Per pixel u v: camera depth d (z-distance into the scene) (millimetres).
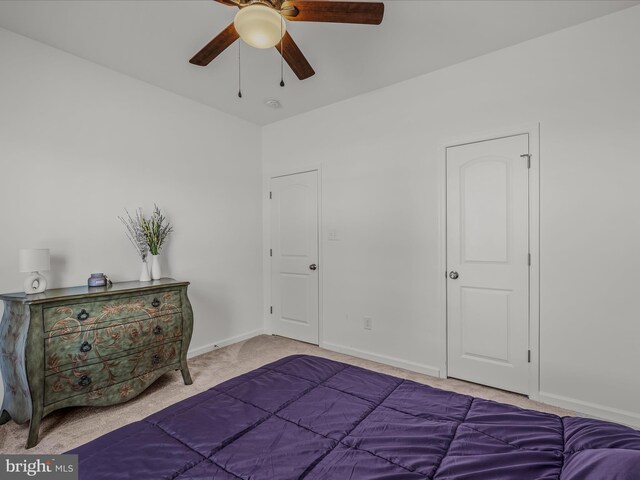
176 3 2004
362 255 3281
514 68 2471
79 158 2594
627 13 2090
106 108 2752
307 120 3705
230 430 1091
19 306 1998
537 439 1022
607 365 2158
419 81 2916
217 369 3008
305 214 3754
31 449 1868
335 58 2625
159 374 2506
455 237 2748
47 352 1952
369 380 1491
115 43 2420
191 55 2576
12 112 2273
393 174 3076
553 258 2332
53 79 2463
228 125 3740
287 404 1279
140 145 2975
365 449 997
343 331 3438
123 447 992
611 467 734
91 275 2562
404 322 3027
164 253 3148
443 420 1160
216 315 3590
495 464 907
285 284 3963
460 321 2742
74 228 2559
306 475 886
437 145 2822
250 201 3992
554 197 2326
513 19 2172
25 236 2320
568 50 2273
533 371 2410
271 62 2688
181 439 1046
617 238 2125
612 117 2139
